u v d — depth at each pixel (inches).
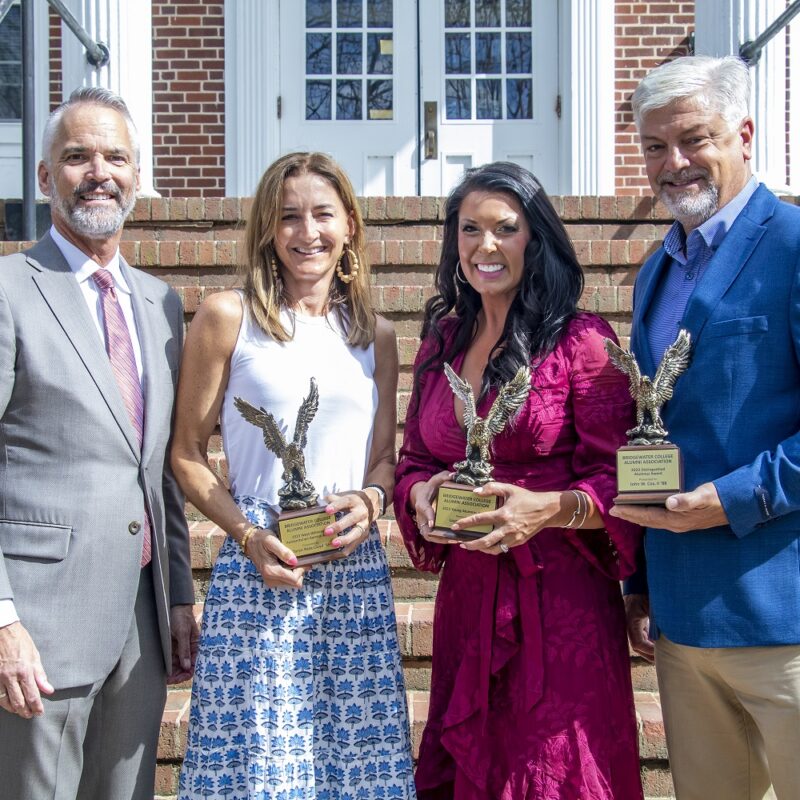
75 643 80.5
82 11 207.0
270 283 86.7
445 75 271.6
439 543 85.7
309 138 270.8
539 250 84.1
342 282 91.3
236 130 265.1
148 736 86.5
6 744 80.0
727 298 78.3
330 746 82.4
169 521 93.7
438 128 271.4
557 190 271.6
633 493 76.2
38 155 267.7
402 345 152.3
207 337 85.9
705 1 204.4
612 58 263.3
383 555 88.1
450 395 88.1
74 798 82.8
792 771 77.6
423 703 115.0
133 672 85.4
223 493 85.4
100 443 82.4
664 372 77.5
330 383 86.1
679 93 79.1
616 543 80.7
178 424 87.7
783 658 77.1
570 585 82.9
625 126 265.0
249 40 263.6
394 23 270.5
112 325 86.6
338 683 82.8
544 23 270.1
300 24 269.1
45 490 81.1
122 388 85.3
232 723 80.5
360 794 81.7
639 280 89.9
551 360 82.9
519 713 81.3
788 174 260.1
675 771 85.9
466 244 85.2
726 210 81.5
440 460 89.4
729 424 77.4
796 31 258.1
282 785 79.0
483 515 77.5
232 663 81.0
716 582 78.2
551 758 78.9
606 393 82.4
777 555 77.0
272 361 85.3
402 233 170.2
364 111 271.3
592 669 81.3
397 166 272.1
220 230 170.4
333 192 87.0
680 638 80.0
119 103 89.0
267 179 86.4
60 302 83.7
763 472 73.9
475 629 84.1
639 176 264.8
